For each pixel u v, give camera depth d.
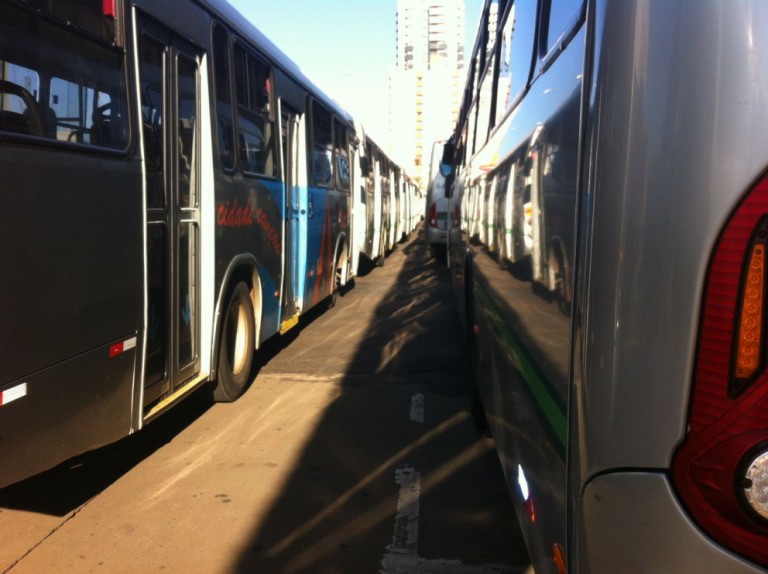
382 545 3.66
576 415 1.75
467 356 7.93
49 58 3.28
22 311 3.04
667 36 1.54
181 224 4.89
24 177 3.04
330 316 10.72
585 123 1.75
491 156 4.27
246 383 6.45
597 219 1.64
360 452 4.98
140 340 4.11
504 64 3.97
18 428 3.04
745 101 1.50
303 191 8.48
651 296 1.57
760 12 1.50
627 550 1.62
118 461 4.83
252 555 3.57
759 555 1.51
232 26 5.97
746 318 1.49
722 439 1.53
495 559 3.51
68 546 3.66
